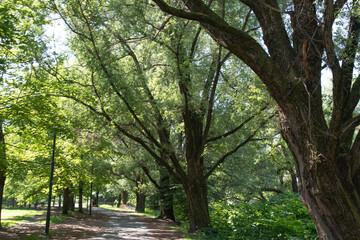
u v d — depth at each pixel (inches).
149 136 522.9
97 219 971.9
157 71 534.3
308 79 192.9
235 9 484.7
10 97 427.2
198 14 198.2
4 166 485.4
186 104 518.0
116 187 1563.7
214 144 629.6
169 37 448.8
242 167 889.5
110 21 468.1
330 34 177.6
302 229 327.6
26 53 424.8
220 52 500.7
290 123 197.0
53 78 494.3
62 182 684.1
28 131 478.6
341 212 174.1
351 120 178.9
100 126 513.7
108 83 448.5
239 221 433.7
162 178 959.6
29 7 419.2
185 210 896.9
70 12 456.1
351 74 225.3
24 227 569.3
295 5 212.2
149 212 1598.2
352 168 191.6
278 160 844.6
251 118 510.6
